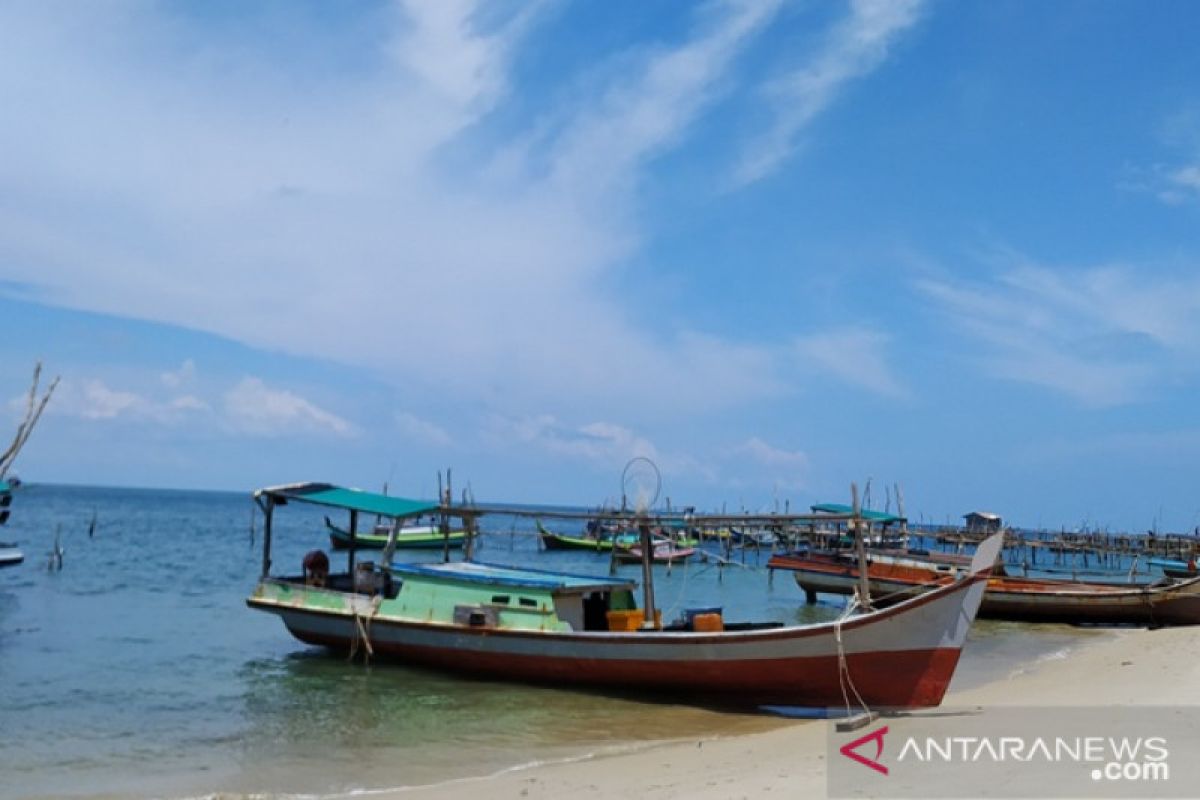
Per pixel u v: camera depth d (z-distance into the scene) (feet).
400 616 72.79
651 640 61.46
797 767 41.04
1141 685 60.75
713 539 261.65
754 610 132.05
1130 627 110.93
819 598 152.05
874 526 197.16
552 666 65.67
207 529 315.58
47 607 112.68
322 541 269.23
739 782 38.60
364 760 48.73
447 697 64.28
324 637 77.05
